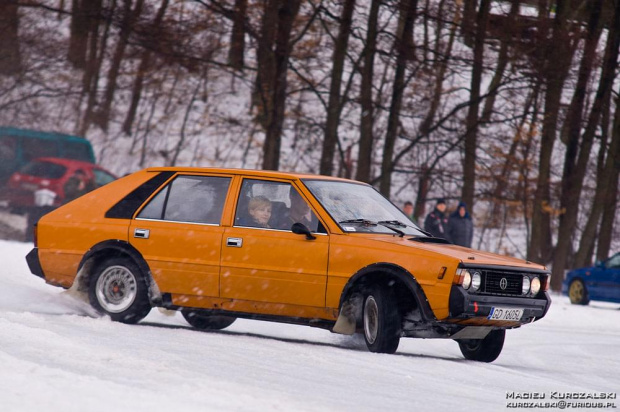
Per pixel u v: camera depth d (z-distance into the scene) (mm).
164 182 34156
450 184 112062
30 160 98375
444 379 25188
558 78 97688
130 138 138625
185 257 32625
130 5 100250
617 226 139250
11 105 116000
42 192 88375
